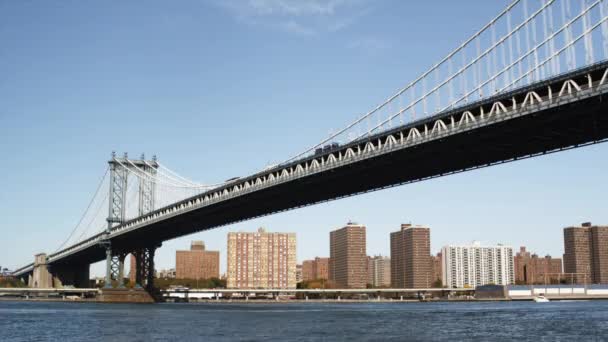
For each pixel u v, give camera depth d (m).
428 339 68.88
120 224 199.62
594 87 71.50
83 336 74.12
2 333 78.31
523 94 80.38
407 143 93.94
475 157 97.75
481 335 74.00
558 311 146.88
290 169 122.00
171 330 81.31
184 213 155.62
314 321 99.50
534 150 92.38
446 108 90.62
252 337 71.25
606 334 75.56
